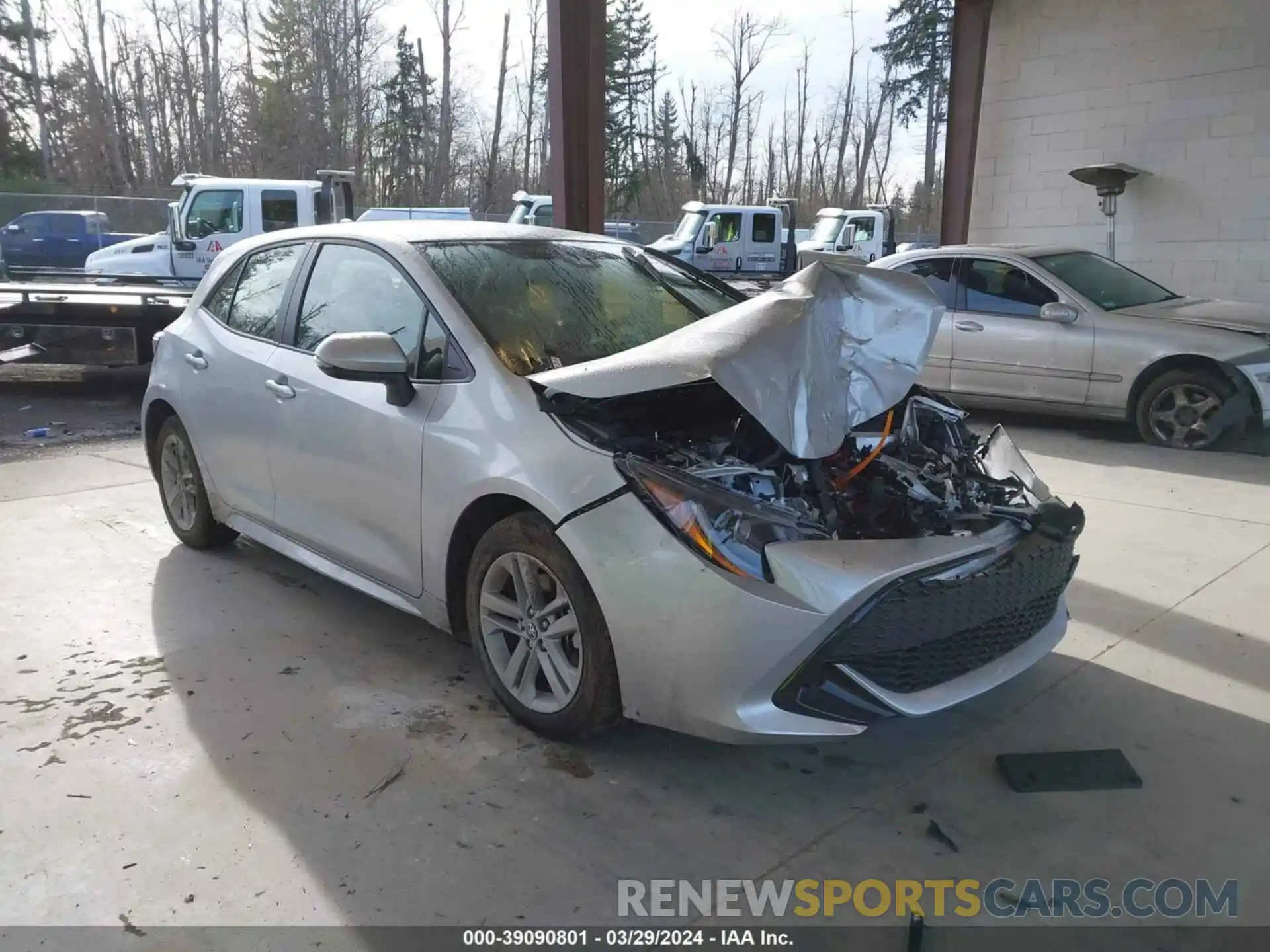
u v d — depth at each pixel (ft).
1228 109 34.42
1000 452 12.14
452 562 10.75
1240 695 11.28
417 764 9.75
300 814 8.91
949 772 9.75
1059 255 27.22
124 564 15.44
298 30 143.23
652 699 8.99
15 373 38.37
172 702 10.98
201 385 14.57
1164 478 21.17
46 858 8.27
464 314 11.05
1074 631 13.02
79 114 148.56
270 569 15.30
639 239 78.18
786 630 8.41
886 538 9.30
